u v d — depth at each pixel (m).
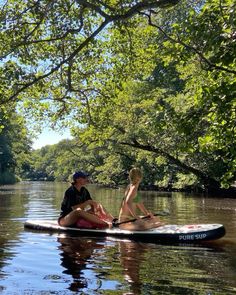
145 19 5.00
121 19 3.34
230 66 3.42
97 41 4.75
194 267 2.99
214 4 3.18
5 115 4.58
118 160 18.56
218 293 2.39
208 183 13.00
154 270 2.91
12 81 3.65
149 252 3.53
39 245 3.82
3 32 3.82
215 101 3.18
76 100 5.48
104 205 8.54
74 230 4.46
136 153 14.37
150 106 10.59
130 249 3.65
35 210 7.25
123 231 4.25
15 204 8.73
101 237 4.23
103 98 5.46
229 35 3.05
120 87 5.43
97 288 2.49
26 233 4.45
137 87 12.68
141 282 2.61
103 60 5.06
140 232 4.15
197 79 5.21
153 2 3.30
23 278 2.71
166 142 10.26
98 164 28.11
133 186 4.48
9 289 2.48
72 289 2.48
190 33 3.26
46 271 2.88
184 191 15.55
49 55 4.48
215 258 3.31
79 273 2.83
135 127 10.23
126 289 2.46
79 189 4.68
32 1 3.62
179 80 13.99
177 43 3.53
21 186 24.02
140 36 5.12
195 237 4.02
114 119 10.05
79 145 13.97
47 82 4.80
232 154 3.57
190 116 3.45
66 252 3.52
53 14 3.80
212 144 3.80
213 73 3.47
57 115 5.98
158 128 3.72
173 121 3.54
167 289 2.46
